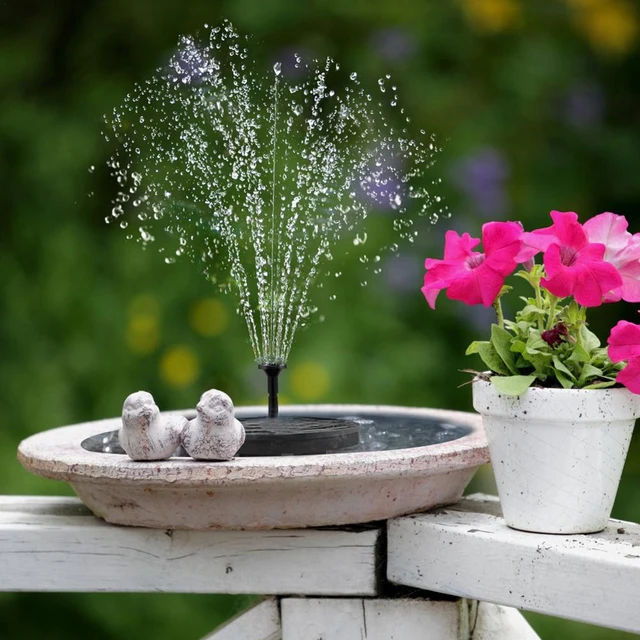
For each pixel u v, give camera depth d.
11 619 4.18
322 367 4.57
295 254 2.60
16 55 5.18
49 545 2.05
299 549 1.96
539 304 1.94
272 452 2.01
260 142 2.71
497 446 1.89
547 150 5.51
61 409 4.55
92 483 1.92
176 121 2.44
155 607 4.13
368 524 2.00
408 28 5.30
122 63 5.21
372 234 4.96
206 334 4.72
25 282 4.83
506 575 1.81
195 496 1.88
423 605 1.95
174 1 5.14
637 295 1.86
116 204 4.93
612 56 5.68
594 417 1.80
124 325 4.72
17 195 4.95
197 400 4.64
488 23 5.42
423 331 5.04
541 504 1.84
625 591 1.67
